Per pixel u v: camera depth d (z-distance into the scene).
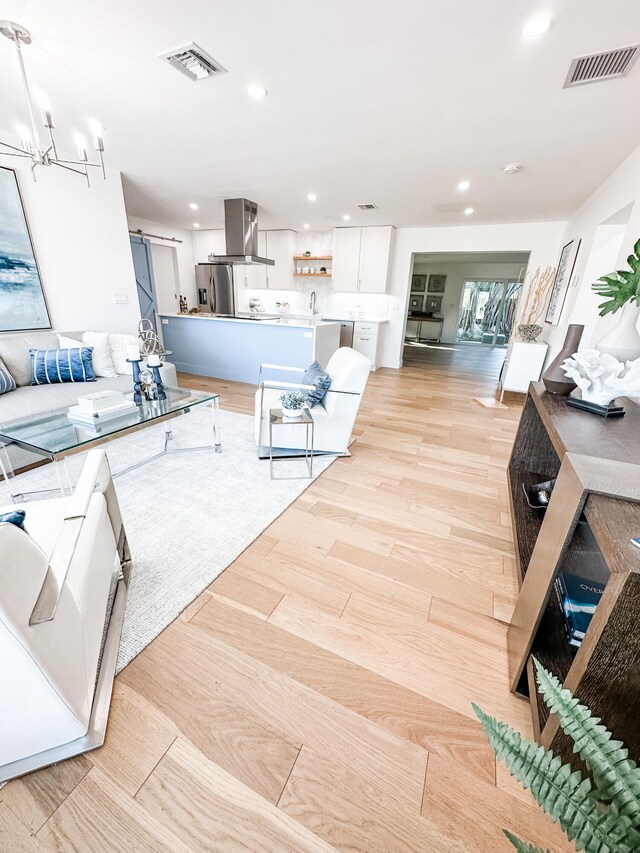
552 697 0.60
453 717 1.08
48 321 3.32
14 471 2.44
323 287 6.84
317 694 1.13
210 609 1.42
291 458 2.76
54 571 0.89
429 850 0.82
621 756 0.53
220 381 5.06
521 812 0.88
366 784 0.92
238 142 2.81
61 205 3.28
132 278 3.97
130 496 2.18
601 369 1.39
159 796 0.88
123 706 1.07
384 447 3.06
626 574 0.66
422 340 11.78
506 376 4.64
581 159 2.84
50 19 1.54
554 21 1.48
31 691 0.82
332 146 2.83
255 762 0.96
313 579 1.59
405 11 1.46
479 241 5.46
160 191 4.28
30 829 0.82
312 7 1.45
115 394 2.22
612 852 0.47
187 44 1.69
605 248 3.42
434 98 2.10
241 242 4.73
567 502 0.96
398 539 1.88
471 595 1.54
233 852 0.80
